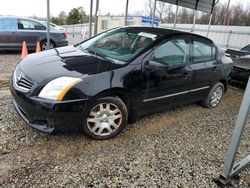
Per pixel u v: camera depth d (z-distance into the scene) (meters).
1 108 3.44
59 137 2.83
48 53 3.34
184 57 3.53
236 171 2.39
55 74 2.58
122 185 2.19
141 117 3.65
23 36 8.20
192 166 2.58
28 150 2.54
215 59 4.14
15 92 2.64
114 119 2.89
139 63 2.96
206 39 4.02
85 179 2.21
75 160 2.46
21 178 2.14
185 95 3.71
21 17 8.21
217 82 4.30
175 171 2.46
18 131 2.86
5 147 2.54
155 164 2.54
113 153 2.65
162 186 2.23
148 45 3.14
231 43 16.09
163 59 3.21
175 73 3.34
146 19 17.34
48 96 2.44
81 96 2.53
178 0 8.80
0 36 7.87
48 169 2.29
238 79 5.72
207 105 4.35
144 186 2.21
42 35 8.51
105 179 2.24
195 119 3.85
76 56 3.12
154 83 3.12
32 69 2.73
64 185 2.11
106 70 2.74
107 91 2.70
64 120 2.53
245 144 3.21
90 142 2.81
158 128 3.37
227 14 28.02
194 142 3.09
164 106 3.50
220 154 2.87
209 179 2.39
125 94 2.89
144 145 2.88
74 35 22.52
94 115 2.74
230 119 4.00
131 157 2.61
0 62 6.77
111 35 3.75
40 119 2.52
